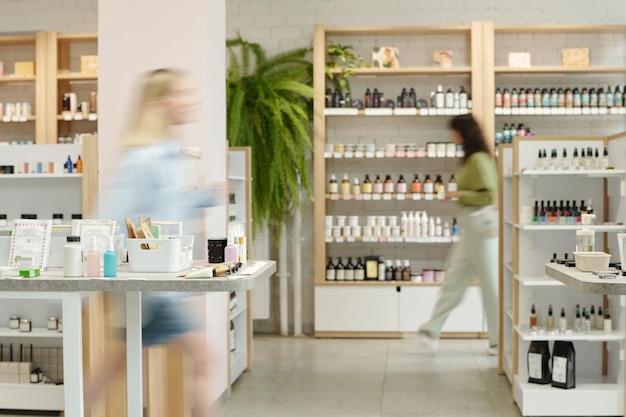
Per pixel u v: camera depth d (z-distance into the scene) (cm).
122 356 485
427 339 721
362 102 834
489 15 836
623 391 518
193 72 509
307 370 670
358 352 743
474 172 684
